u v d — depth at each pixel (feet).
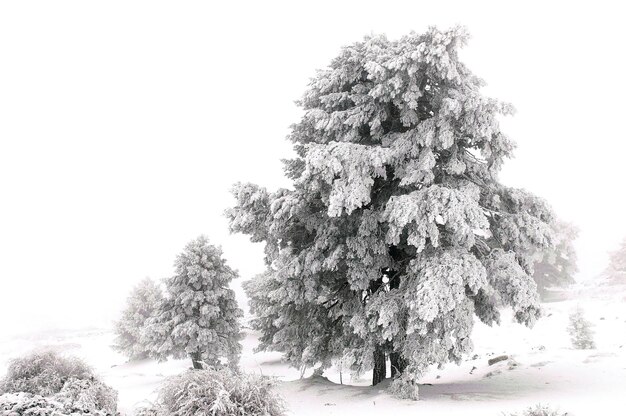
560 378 46.78
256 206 50.01
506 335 94.53
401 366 48.47
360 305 49.34
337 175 46.03
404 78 45.11
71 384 36.68
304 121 54.90
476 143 48.16
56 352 40.57
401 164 46.55
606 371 47.01
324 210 51.08
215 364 81.10
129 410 43.65
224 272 88.43
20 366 38.09
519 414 31.01
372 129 48.11
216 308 82.48
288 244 56.13
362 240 46.73
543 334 88.99
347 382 82.17
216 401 24.52
